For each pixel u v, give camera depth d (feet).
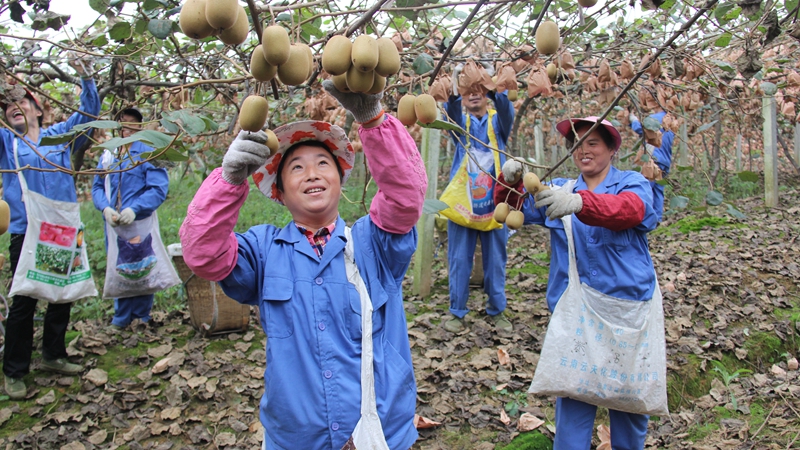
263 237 5.84
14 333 11.12
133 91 8.85
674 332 14.05
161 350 13.24
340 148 5.90
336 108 9.45
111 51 8.32
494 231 14.20
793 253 19.86
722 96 9.67
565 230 8.09
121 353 13.16
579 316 7.98
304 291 5.42
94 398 11.35
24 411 10.92
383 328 5.67
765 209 26.53
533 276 19.20
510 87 6.40
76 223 11.41
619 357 7.80
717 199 8.61
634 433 8.43
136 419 10.88
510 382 11.87
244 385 11.96
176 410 11.02
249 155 4.66
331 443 5.11
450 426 10.57
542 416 10.81
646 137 8.07
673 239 22.43
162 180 13.60
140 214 13.34
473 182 13.80
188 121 5.44
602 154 8.12
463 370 12.48
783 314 15.33
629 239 7.87
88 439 10.21
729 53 11.28
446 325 14.62
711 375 12.40
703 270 18.42
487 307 14.80
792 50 11.90
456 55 7.07
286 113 12.34
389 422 5.35
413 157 5.24
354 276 5.57
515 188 8.19
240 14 3.89
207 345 13.58
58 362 12.00
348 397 5.16
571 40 7.64
